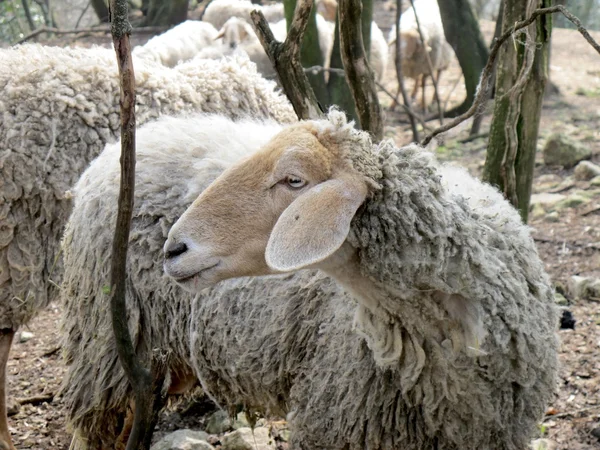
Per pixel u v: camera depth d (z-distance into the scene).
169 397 4.00
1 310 4.12
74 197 4.05
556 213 6.36
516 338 2.67
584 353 4.45
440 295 2.61
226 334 3.22
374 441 2.84
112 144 4.08
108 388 3.59
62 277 4.24
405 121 9.43
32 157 4.14
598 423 3.85
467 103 8.94
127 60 2.56
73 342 3.72
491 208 2.87
